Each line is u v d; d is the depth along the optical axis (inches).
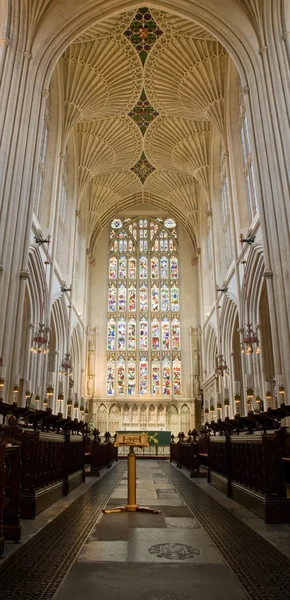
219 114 847.7
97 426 1214.3
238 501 357.1
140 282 1362.0
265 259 533.0
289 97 559.5
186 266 1366.9
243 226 778.2
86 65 819.4
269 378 705.0
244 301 753.6
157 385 1261.1
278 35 590.9
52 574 173.5
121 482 523.5
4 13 579.8
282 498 273.3
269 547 213.5
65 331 946.7
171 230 1413.6
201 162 1038.4
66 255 992.2
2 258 514.6
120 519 284.0
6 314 509.0
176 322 1318.9
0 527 199.3
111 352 1289.4
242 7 625.6
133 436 336.5
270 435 280.7
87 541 225.0
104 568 181.3
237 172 803.4
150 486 482.9
